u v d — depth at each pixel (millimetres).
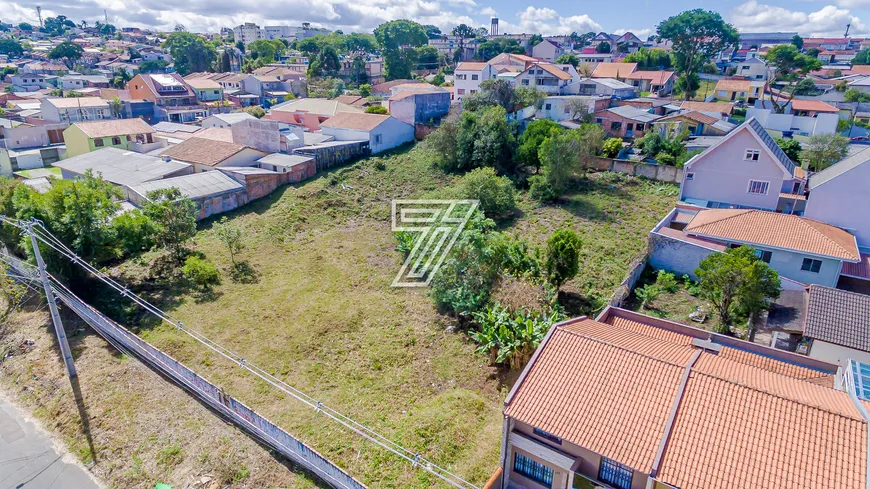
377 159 49312
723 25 81312
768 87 75562
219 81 99188
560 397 14484
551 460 14227
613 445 13000
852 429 12094
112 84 110375
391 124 53938
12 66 133625
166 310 26000
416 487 16141
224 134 55969
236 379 21094
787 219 28625
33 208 25562
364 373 21891
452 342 24062
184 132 62906
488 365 22391
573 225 36125
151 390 20328
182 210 30844
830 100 74625
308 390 20703
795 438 12219
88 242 26547
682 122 54938
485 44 126750
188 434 18109
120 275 29281
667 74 81438
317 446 17688
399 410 19750
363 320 25797
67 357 20719
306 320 25516
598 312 24938
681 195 37812
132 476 16562
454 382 21469
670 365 14688
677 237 29922
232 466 16672
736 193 36000
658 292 26812
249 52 162375
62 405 19672
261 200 40500
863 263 27312
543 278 26656
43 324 25531
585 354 15586
